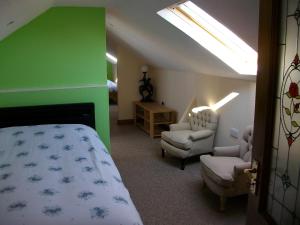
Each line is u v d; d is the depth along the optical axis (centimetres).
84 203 169
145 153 448
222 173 279
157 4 258
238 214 279
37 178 204
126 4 304
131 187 333
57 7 345
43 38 348
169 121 538
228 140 385
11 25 295
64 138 287
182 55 386
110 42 637
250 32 210
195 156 427
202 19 279
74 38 357
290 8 102
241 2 178
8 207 164
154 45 418
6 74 345
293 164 106
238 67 313
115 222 155
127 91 629
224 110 390
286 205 111
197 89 455
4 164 229
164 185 339
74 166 226
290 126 106
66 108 355
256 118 125
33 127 315
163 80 580
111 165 240
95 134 316
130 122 641
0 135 289
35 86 357
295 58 101
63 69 361
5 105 347
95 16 357
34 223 150
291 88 104
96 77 372
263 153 119
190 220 269
